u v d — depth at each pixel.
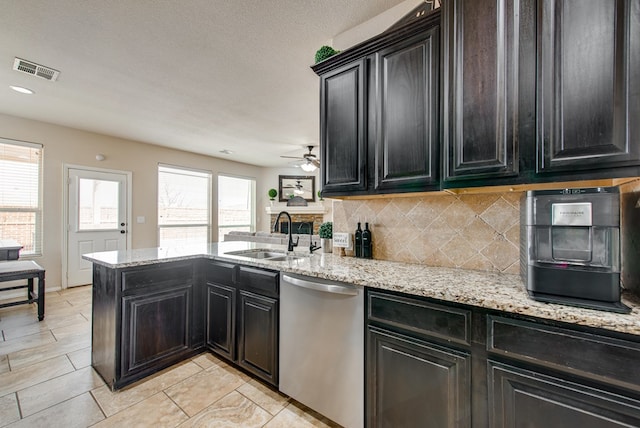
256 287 1.84
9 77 2.75
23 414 1.57
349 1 1.85
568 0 1.03
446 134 1.34
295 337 1.62
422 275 1.43
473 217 1.61
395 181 1.57
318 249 2.52
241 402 1.69
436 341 1.15
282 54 2.41
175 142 5.18
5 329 2.74
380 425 1.30
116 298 1.78
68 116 3.82
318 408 1.52
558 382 0.89
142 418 1.55
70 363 2.12
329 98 1.87
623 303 0.96
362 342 1.36
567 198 0.96
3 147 3.74
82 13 1.89
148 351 1.93
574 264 0.94
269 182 7.78
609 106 0.96
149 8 1.86
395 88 1.57
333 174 1.84
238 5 1.85
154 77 2.78
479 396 1.05
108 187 4.70
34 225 3.97
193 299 2.20
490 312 1.02
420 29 1.48
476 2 1.25
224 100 3.35
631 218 1.07
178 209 5.95
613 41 0.95
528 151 1.14
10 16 1.91
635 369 0.79
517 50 1.15
